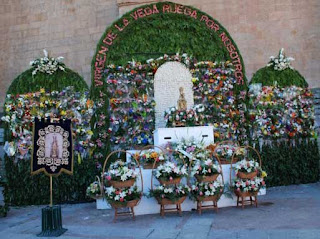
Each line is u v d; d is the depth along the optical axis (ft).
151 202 25.27
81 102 34.30
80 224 23.31
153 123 35.91
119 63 36.01
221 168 25.21
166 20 36.96
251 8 47.80
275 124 36.60
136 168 25.81
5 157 33.04
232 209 25.49
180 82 36.94
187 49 37.19
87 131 33.96
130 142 35.04
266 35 47.39
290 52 46.78
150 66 36.37
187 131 29.73
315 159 37.14
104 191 26.40
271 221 21.06
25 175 32.50
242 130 36.52
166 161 25.39
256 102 36.58
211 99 36.63
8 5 53.52
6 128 33.50
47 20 52.39
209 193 23.97
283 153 36.42
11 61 52.70
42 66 34.06
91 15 50.98
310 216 21.75
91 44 50.55
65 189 32.83
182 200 23.95
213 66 36.99
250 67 47.11
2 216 27.86
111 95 35.65
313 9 46.78
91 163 33.71
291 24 47.09
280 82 37.27
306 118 37.63
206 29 37.27
